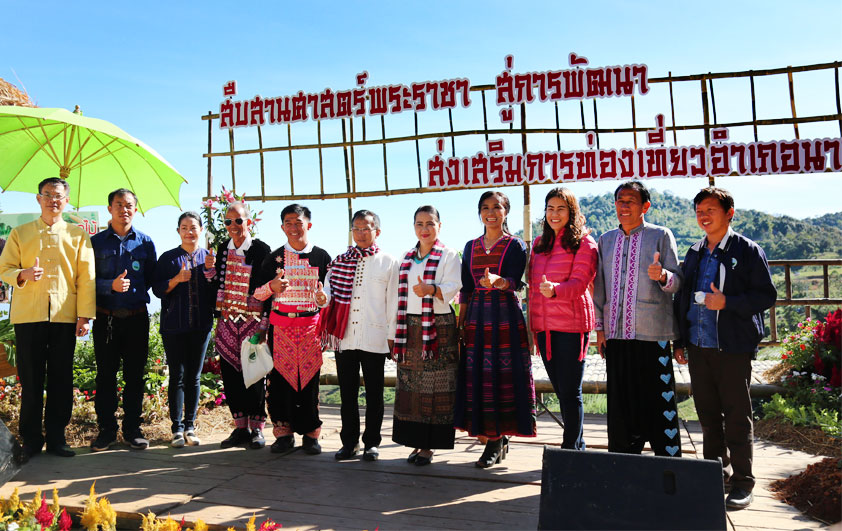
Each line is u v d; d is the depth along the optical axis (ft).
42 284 13.50
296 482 11.80
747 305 10.18
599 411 22.02
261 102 20.65
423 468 12.76
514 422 11.95
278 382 13.89
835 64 16.70
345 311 13.15
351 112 19.72
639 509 7.16
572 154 17.94
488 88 18.60
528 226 18.07
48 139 18.38
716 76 17.38
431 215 12.61
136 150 18.30
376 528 9.53
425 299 12.33
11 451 11.96
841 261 19.25
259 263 14.29
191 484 11.68
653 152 17.57
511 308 12.10
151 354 18.93
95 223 20.52
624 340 11.07
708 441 11.11
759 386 17.87
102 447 14.12
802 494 10.49
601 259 11.54
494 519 9.93
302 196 20.06
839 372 16.29
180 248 14.94
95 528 8.82
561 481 7.47
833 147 16.67
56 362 13.74
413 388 12.60
